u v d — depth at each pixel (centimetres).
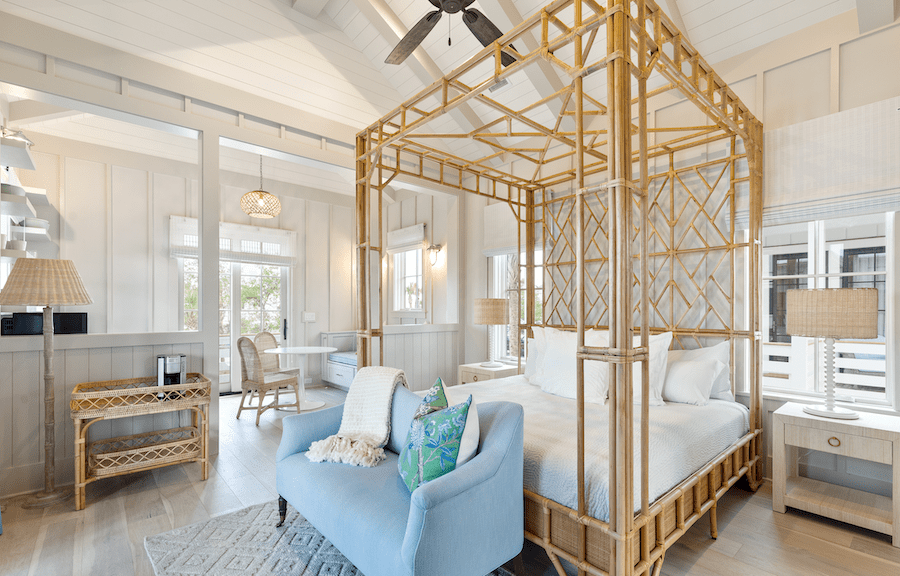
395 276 673
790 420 254
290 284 641
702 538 230
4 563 205
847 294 238
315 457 220
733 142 306
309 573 197
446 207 566
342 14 437
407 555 146
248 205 516
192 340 344
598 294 396
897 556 213
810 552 216
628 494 159
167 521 246
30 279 268
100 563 206
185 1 357
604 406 272
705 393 287
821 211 274
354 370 580
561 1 178
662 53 186
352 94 459
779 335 327
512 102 438
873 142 255
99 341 307
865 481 269
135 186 517
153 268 526
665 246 350
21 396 283
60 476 292
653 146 337
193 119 353
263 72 398
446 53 430
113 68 320
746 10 297
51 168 466
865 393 284
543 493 194
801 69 291
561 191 431
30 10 293
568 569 203
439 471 174
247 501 271
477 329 537
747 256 313
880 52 262
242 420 457
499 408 194
